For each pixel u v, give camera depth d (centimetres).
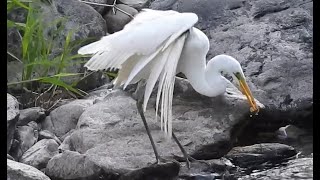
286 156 1104
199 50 1031
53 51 1342
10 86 1254
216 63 1034
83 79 1332
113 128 1084
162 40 968
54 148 1088
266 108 1236
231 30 1385
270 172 1038
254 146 1120
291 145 1161
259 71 1295
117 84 1055
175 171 1004
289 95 1255
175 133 1083
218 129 1091
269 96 1255
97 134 1066
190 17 983
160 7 1475
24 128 1122
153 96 1158
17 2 1243
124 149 1029
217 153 1073
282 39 1349
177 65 1052
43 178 920
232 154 1093
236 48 1351
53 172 1003
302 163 1066
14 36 1305
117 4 1638
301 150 1136
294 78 1276
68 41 1268
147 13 1015
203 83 1041
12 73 1269
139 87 1044
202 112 1123
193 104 1144
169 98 955
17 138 1089
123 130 1082
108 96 1178
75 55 1284
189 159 1039
